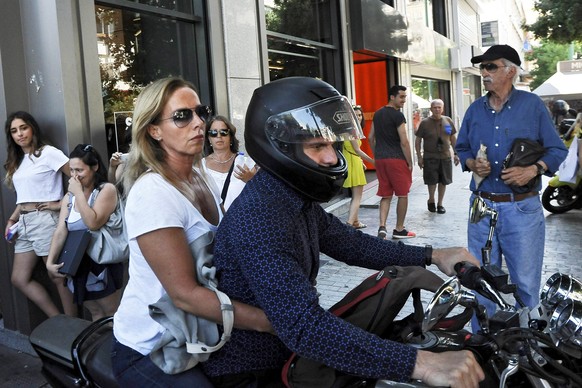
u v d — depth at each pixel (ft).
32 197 13.57
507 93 11.68
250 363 5.98
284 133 5.58
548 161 11.34
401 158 24.06
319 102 5.71
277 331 5.32
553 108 44.73
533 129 11.51
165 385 5.92
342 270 19.83
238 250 5.50
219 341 5.87
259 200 5.60
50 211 13.71
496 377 5.78
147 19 18.42
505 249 11.83
